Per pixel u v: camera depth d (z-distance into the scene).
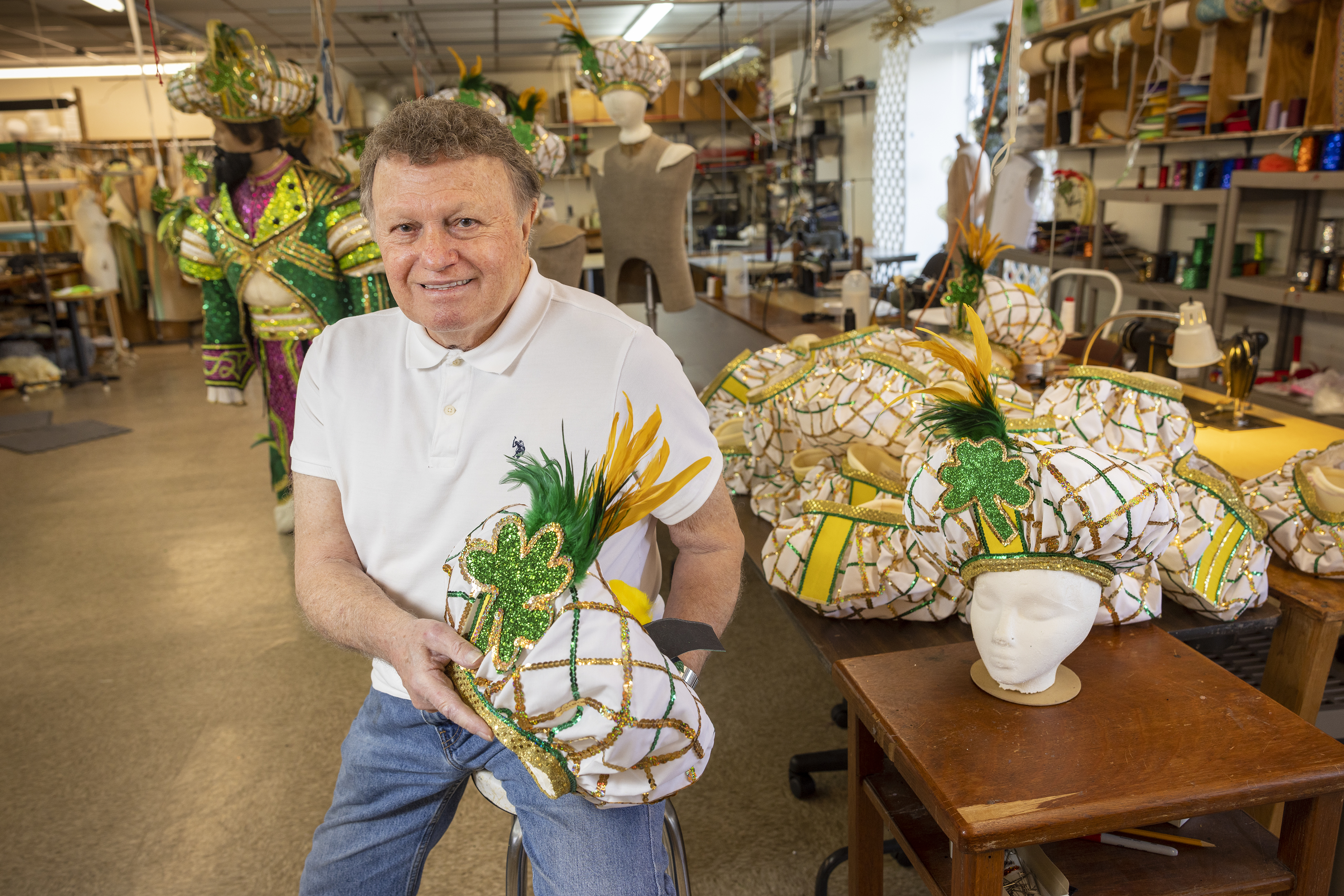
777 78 7.65
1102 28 4.40
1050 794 1.00
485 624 0.93
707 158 9.02
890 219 8.49
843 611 1.58
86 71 6.96
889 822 1.25
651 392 1.08
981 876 1.00
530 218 1.07
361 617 1.04
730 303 5.23
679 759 0.93
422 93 7.88
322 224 3.14
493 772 1.13
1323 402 3.11
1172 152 4.66
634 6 6.50
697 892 1.76
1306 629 1.45
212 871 1.92
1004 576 1.12
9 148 7.28
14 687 2.73
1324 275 3.48
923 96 7.96
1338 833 1.25
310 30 7.98
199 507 4.28
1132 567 1.12
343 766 1.23
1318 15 3.55
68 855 1.99
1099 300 5.00
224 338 3.41
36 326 7.83
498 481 1.07
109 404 6.57
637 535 1.10
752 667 2.62
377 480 1.11
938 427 1.15
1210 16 3.73
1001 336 2.34
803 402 1.92
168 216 3.25
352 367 1.14
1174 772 1.03
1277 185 3.55
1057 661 1.14
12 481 4.83
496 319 1.06
